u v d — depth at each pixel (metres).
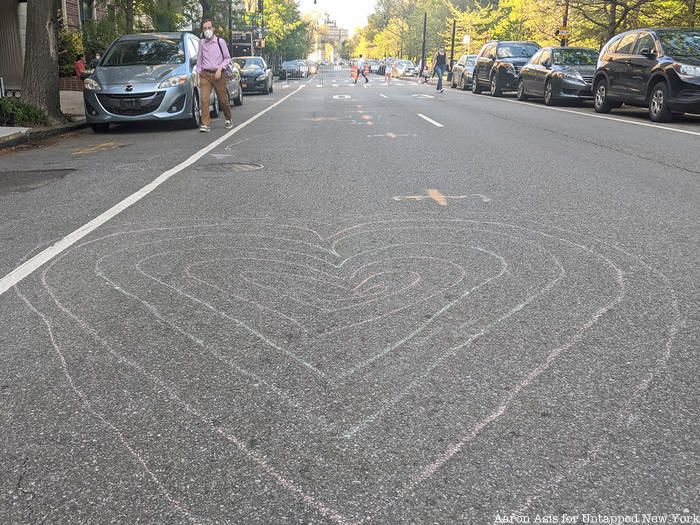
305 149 10.30
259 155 9.73
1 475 2.28
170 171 8.39
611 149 10.14
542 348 3.17
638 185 7.20
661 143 10.85
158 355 3.16
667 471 2.25
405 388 2.81
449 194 6.71
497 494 2.14
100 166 8.98
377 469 2.28
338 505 2.10
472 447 2.40
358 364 3.03
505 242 4.94
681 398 2.71
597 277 4.15
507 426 2.52
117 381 2.91
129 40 14.99
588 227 5.39
